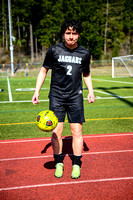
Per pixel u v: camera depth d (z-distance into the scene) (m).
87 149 3.84
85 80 3.01
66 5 53.84
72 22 2.48
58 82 2.74
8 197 2.40
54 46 2.67
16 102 9.41
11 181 2.76
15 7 60.31
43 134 4.81
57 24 54.53
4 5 61.69
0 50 56.56
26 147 4.01
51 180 2.77
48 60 2.73
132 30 62.34
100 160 3.37
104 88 14.78
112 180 2.74
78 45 2.72
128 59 27.12
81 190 2.52
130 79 24.42
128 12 62.94
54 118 2.58
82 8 52.72
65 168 3.12
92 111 7.29
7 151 3.81
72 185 2.63
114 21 57.94
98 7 54.16
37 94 2.81
